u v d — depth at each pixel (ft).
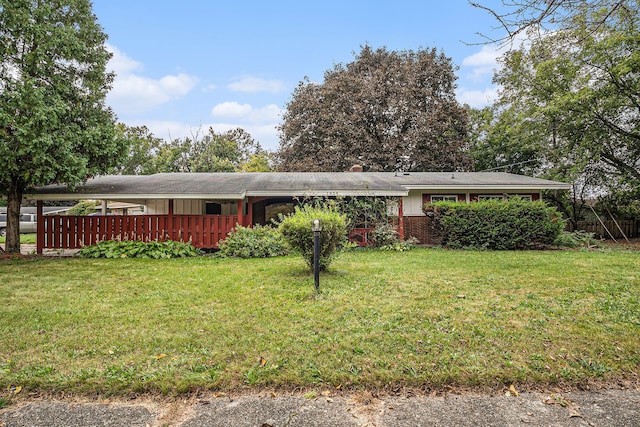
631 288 19.44
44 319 14.61
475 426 7.89
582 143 47.78
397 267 26.48
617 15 11.34
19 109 28.96
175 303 16.98
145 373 9.84
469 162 76.74
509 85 54.60
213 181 42.75
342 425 7.92
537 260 30.12
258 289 19.67
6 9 29.14
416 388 9.36
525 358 10.83
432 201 48.91
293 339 12.24
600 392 9.26
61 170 31.01
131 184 39.73
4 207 70.79
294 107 86.38
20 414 8.32
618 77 42.86
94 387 9.21
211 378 9.59
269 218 47.93
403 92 75.46
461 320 14.19
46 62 31.04
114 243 35.27
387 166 74.74
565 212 57.52
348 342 11.93
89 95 34.17
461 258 31.65
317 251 18.71
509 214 39.22
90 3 35.45
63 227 36.91
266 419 8.13
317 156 81.00
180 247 35.86
